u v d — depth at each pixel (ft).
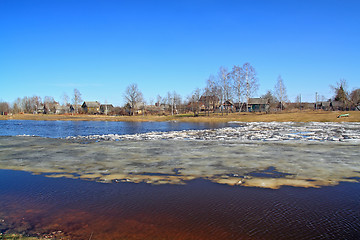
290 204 29.78
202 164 49.78
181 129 144.36
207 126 165.48
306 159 52.95
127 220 26.21
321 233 23.25
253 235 23.06
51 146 75.46
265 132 110.93
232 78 254.68
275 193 33.35
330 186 35.81
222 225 24.97
